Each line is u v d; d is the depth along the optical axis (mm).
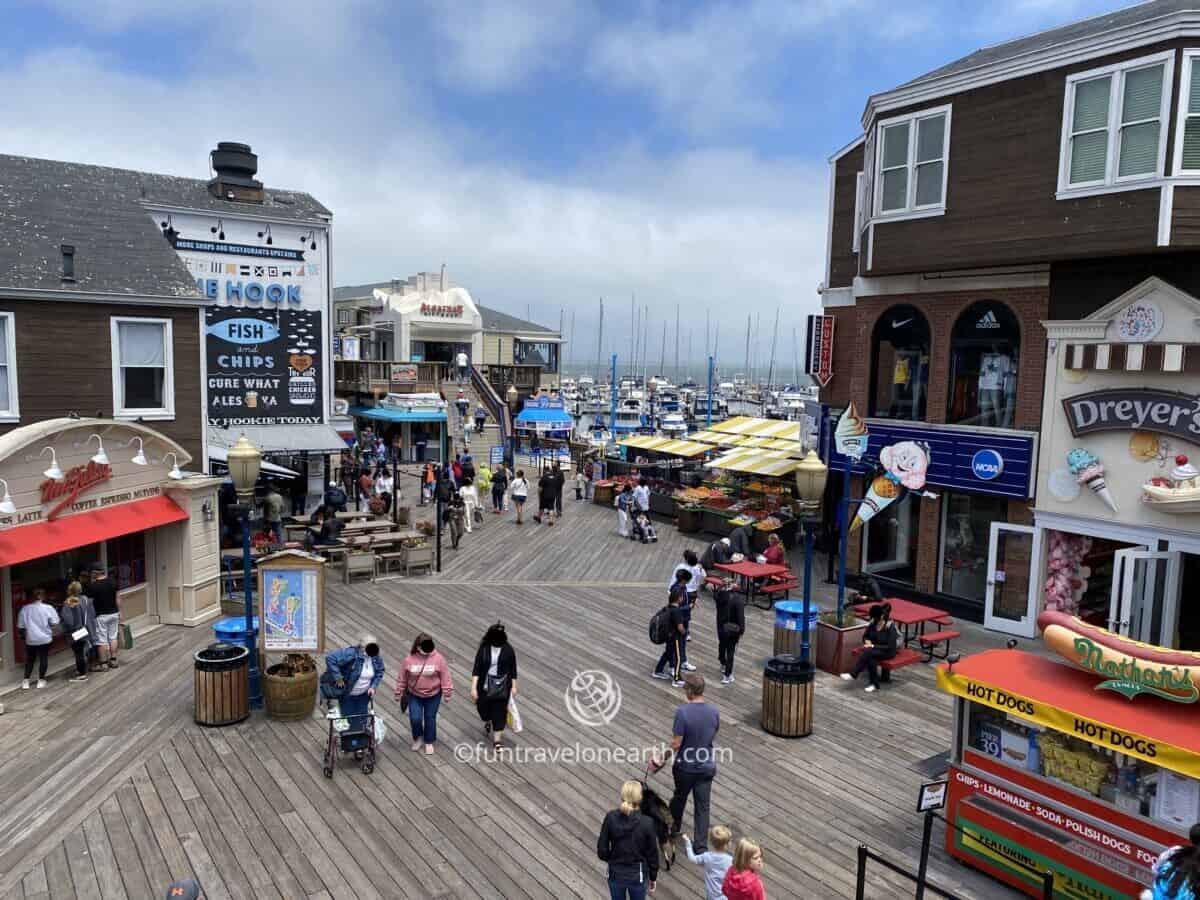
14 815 9234
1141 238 14203
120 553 15641
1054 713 7621
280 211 26000
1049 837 7895
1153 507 14758
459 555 23000
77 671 13430
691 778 8695
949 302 17984
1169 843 7102
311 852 8641
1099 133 14703
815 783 10461
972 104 16391
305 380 26484
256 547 18672
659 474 32438
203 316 17875
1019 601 16906
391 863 8484
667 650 13766
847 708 12906
